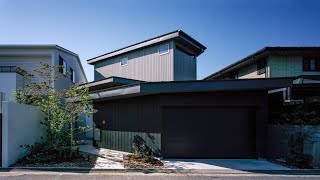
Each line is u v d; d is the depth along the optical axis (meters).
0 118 7.34
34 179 6.11
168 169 7.32
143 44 14.02
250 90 8.91
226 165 7.91
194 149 9.16
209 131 9.20
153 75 13.59
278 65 14.02
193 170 7.23
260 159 8.89
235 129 9.19
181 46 13.82
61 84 17.03
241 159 8.95
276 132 8.75
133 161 8.27
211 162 8.38
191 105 9.11
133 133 10.09
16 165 7.42
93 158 8.76
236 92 9.11
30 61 16.38
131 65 14.87
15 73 14.17
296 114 8.61
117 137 10.80
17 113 7.83
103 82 12.76
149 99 9.61
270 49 13.38
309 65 14.11
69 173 6.77
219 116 9.24
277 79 8.01
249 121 9.22
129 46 14.80
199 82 8.27
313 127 7.83
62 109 8.95
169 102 9.11
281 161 8.23
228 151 9.13
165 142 9.14
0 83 14.00
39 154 8.12
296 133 7.86
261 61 15.06
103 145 11.58
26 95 9.94
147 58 14.02
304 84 10.88
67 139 8.79
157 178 6.36
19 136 7.93
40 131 9.45
